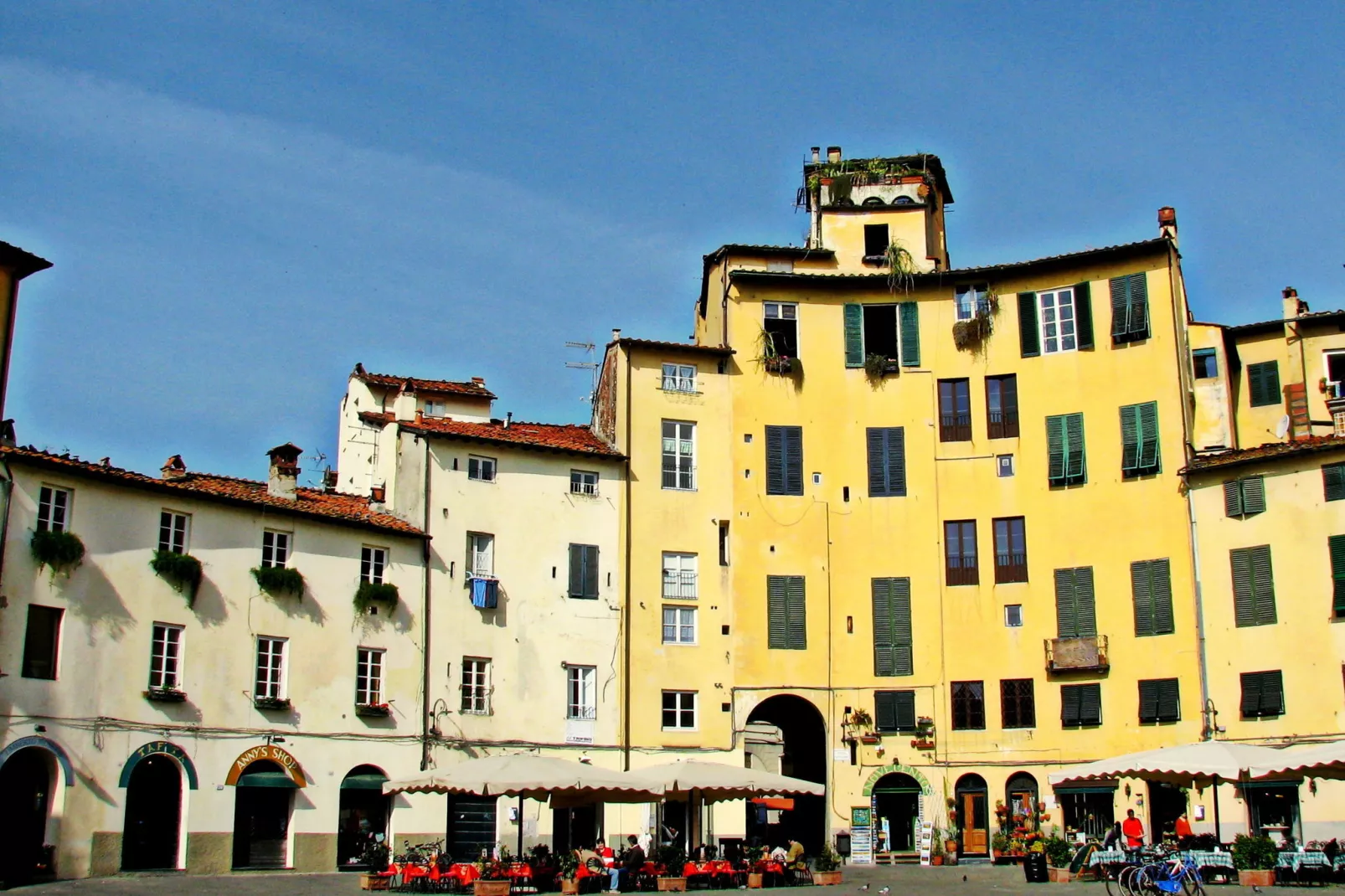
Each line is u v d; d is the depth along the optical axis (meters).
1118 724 49.16
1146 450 50.75
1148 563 49.81
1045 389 53.19
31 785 38.31
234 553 43.72
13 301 42.34
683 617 52.75
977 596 52.19
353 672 46.09
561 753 49.75
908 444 54.22
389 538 47.94
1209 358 51.91
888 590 52.91
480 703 49.00
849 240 58.53
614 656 51.44
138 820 40.50
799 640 52.72
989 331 54.41
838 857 42.69
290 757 43.91
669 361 54.91
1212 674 47.50
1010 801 50.41
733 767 41.34
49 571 38.78
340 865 44.81
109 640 39.97
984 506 52.97
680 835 51.22
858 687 52.28
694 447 54.41
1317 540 45.94
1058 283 54.00
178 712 41.41
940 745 51.22
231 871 41.88
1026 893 35.75
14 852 37.66
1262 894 33.88
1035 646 51.06
